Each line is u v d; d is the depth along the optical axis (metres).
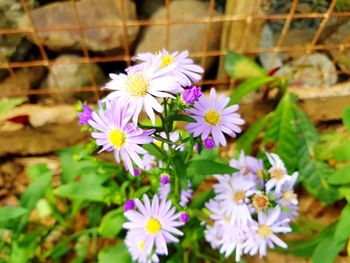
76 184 0.21
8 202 0.25
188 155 0.16
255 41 0.24
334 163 0.26
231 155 0.25
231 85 0.25
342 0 0.26
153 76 0.12
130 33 0.24
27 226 0.24
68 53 0.25
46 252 0.22
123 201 0.19
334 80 0.26
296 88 0.25
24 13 0.24
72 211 0.23
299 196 0.25
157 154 0.15
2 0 0.23
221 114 0.14
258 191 0.15
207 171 0.15
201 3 0.26
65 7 0.24
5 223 0.20
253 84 0.22
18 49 0.24
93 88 0.24
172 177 0.16
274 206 0.16
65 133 0.25
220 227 0.17
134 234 0.15
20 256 0.21
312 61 0.26
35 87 0.25
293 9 0.21
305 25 0.28
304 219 0.23
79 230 0.24
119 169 0.21
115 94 0.12
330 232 0.21
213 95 0.14
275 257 0.23
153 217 0.15
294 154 0.23
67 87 0.24
